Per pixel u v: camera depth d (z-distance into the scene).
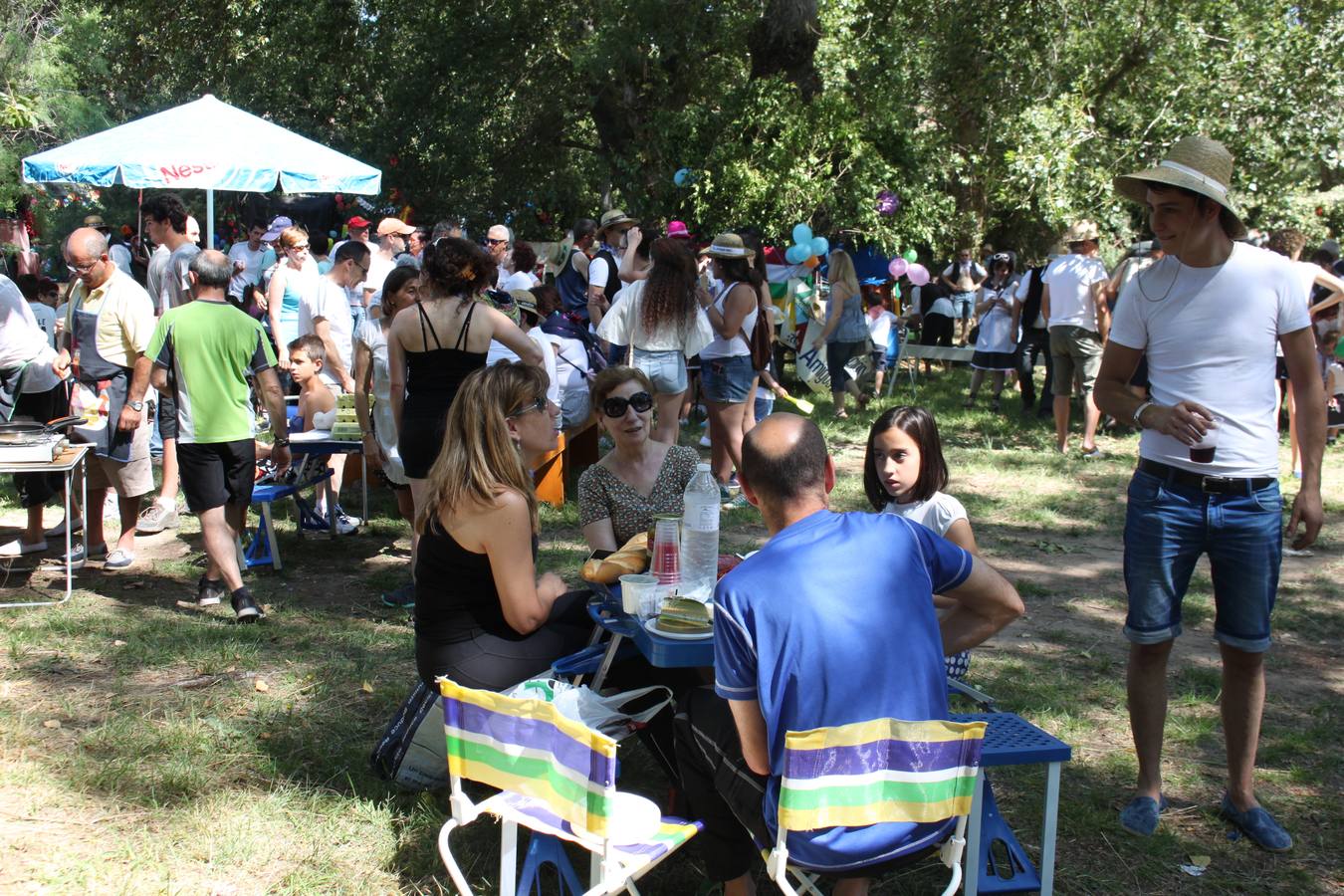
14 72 13.23
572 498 8.39
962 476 9.41
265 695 4.73
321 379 7.20
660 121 18.41
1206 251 3.56
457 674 3.65
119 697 4.66
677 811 3.70
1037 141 15.84
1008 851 3.50
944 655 2.83
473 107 20.50
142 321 6.36
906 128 18.34
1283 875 3.60
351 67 21.91
